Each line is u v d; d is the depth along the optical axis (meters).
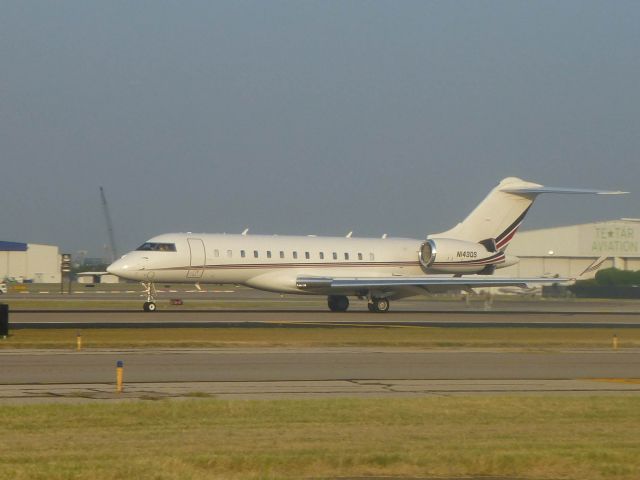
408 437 74.69
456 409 89.25
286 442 71.81
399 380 115.25
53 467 60.91
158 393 100.00
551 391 106.69
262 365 128.50
